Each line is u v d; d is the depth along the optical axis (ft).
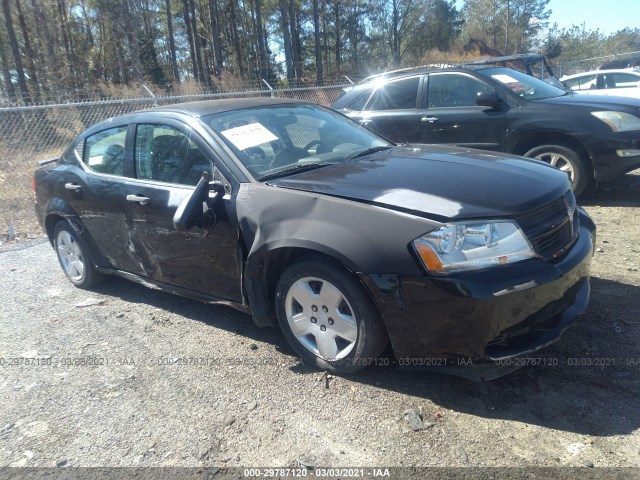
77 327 13.64
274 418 9.31
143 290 15.79
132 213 13.08
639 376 9.57
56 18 95.55
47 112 35.70
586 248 10.18
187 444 8.86
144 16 135.64
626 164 19.42
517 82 22.25
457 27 188.24
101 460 8.66
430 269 8.58
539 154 21.08
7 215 25.82
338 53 171.32
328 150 12.89
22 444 9.23
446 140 22.72
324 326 10.17
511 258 8.74
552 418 8.71
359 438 8.64
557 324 9.50
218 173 11.40
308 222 9.75
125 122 13.99
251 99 14.34
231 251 11.09
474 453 8.10
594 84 43.96
